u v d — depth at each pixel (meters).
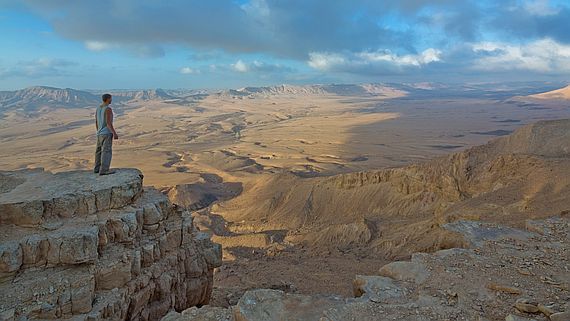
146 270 14.40
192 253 17.09
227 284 29.05
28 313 10.88
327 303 10.62
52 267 12.06
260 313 10.19
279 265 34.69
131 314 13.39
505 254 13.41
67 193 13.70
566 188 28.94
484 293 10.84
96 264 12.62
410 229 39.88
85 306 11.73
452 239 15.95
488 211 32.00
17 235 12.21
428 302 10.54
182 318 11.63
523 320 9.08
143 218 14.90
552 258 12.86
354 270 31.45
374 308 10.29
